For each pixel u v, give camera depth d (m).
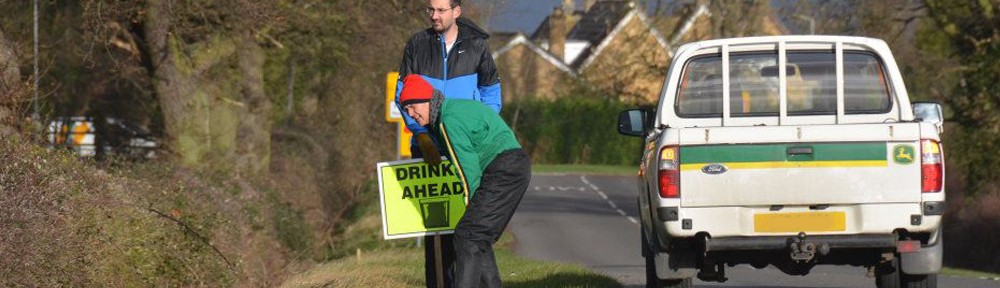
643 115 36.62
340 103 108.69
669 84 34.06
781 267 32.88
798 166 30.03
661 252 32.22
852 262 32.81
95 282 33.84
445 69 26.31
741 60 33.91
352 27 80.44
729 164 30.23
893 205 29.95
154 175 51.06
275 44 78.69
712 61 34.00
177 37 74.44
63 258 32.19
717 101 33.94
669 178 30.42
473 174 24.58
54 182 34.59
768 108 33.78
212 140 78.12
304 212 80.00
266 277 47.66
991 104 111.00
